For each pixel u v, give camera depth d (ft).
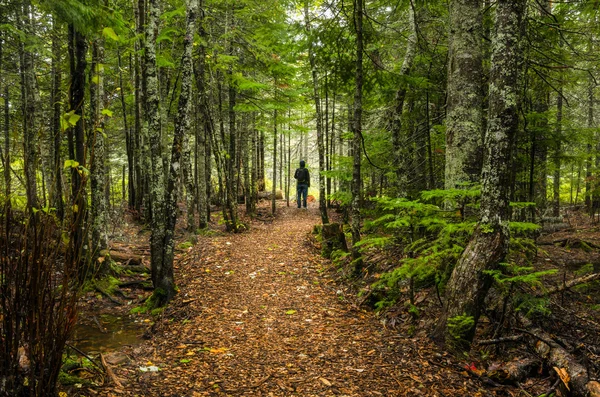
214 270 24.21
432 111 30.73
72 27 17.08
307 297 19.61
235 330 15.64
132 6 33.65
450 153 17.67
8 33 24.81
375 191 33.60
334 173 29.53
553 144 20.74
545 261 19.54
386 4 26.21
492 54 12.19
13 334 7.11
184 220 41.75
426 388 10.57
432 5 23.22
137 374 11.39
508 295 12.73
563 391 9.91
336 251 26.09
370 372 11.55
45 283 7.23
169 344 14.37
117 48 28.12
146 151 37.70
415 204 14.23
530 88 24.39
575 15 21.91
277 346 13.92
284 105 37.81
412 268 14.33
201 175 36.91
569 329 13.16
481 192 12.77
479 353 12.58
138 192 46.47
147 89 19.34
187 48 19.49
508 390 10.52
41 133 7.65
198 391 10.47
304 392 10.49
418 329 14.26
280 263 25.71
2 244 6.84
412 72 27.09
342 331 15.15
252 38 34.71
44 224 7.20
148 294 21.38
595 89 47.03
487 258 12.25
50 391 7.57
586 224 35.37
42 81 39.40
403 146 26.32
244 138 52.11
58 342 7.52
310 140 99.76
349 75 21.86
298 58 35.76
